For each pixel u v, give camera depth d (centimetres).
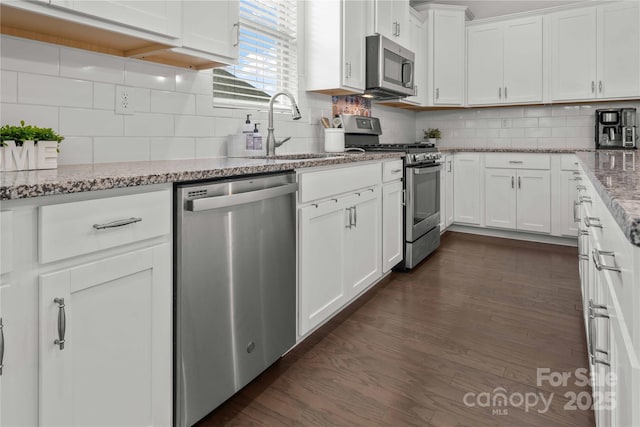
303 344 201
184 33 172
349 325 222
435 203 363
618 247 72
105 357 108
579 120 422
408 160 308
